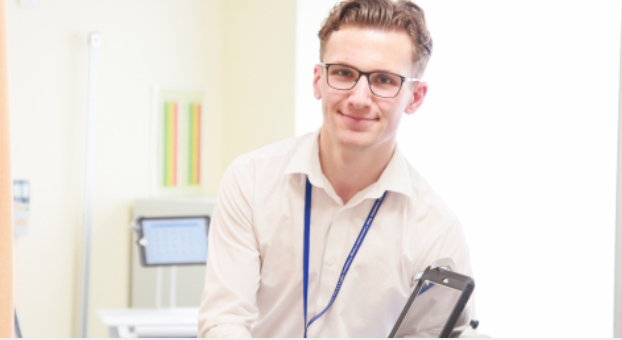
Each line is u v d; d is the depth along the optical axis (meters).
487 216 3.06
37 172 3.58
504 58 3.04
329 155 1.49
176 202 3.64
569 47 2.85
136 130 3.87
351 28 1.30
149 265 2.92
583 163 2.80
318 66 1.42
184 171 4.02
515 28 3.01
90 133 3.63
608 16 2.74
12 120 3.50
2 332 1.17
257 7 3.79
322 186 1.50
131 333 2.82
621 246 2.17
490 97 3.08
